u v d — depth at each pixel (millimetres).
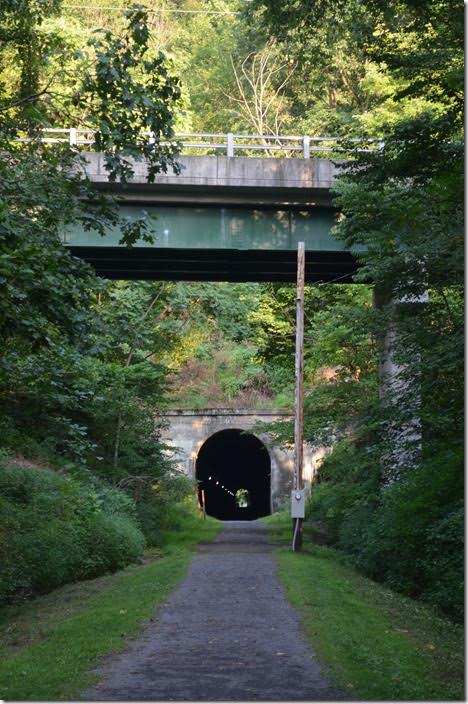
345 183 27406
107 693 9445
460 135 21906
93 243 30094
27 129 19344
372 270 24016
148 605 15633
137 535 27672
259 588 18234
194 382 61688
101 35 44688
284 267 34219
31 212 18797
